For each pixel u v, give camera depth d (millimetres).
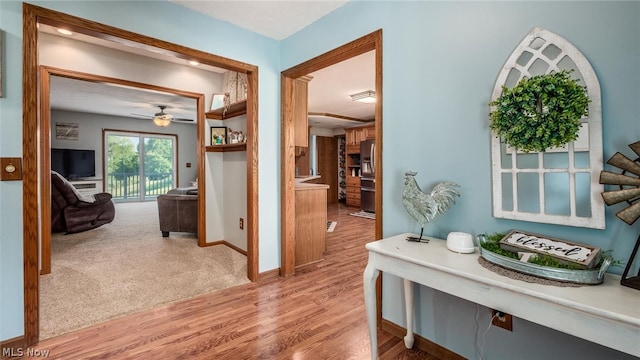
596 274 1020
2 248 1668
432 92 1729
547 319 979
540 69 1324
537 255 1157
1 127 1645
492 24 1477
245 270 3096
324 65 2559
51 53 2992
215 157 4066
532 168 1352
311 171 8469
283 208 2938
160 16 2189
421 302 1817
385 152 1992
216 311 2232
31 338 1763
